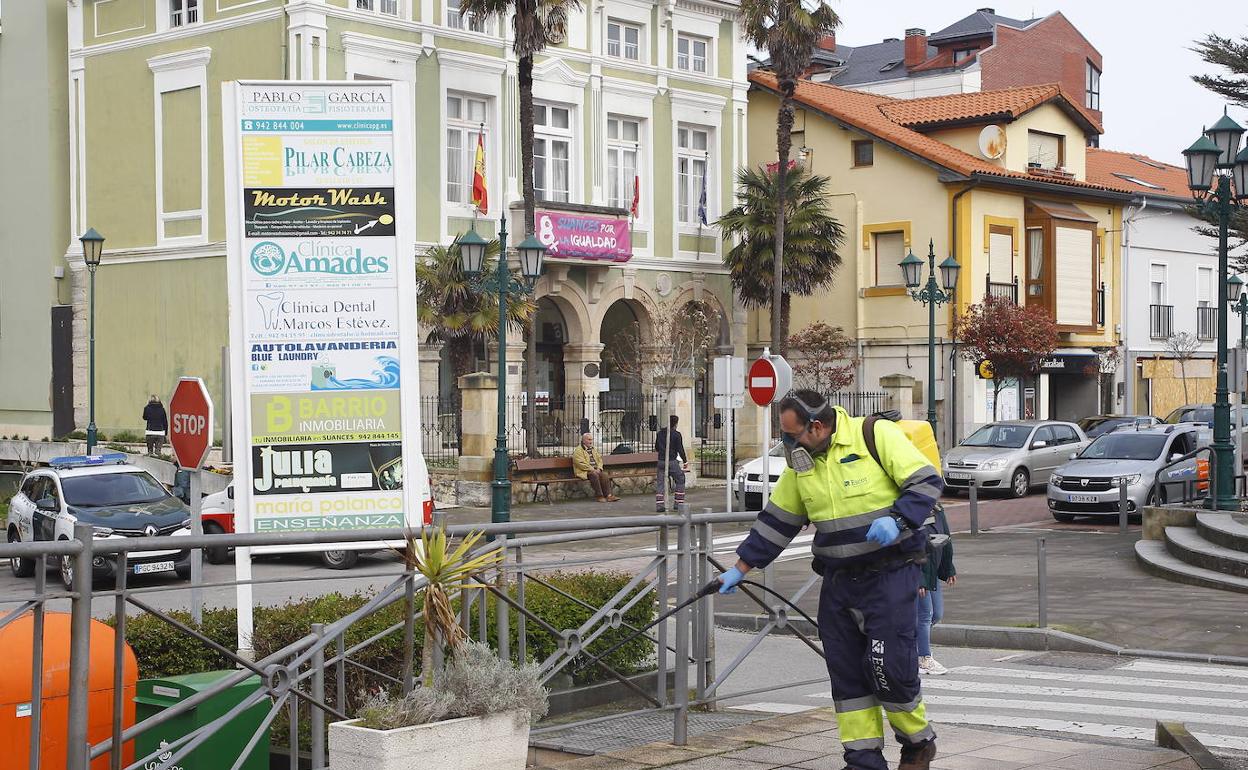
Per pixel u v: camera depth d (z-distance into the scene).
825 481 6.15
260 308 8.37
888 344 41.84
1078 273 44.06
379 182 8.46
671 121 39.00
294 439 8.38
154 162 34.50
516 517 27.42
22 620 6.07
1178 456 26.19
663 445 27.58
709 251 40.19
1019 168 43.09
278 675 6.03
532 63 32.81
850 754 6.19
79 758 5.07
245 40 32.22
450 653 6.74
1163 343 49.81
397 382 8.46
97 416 36.06
